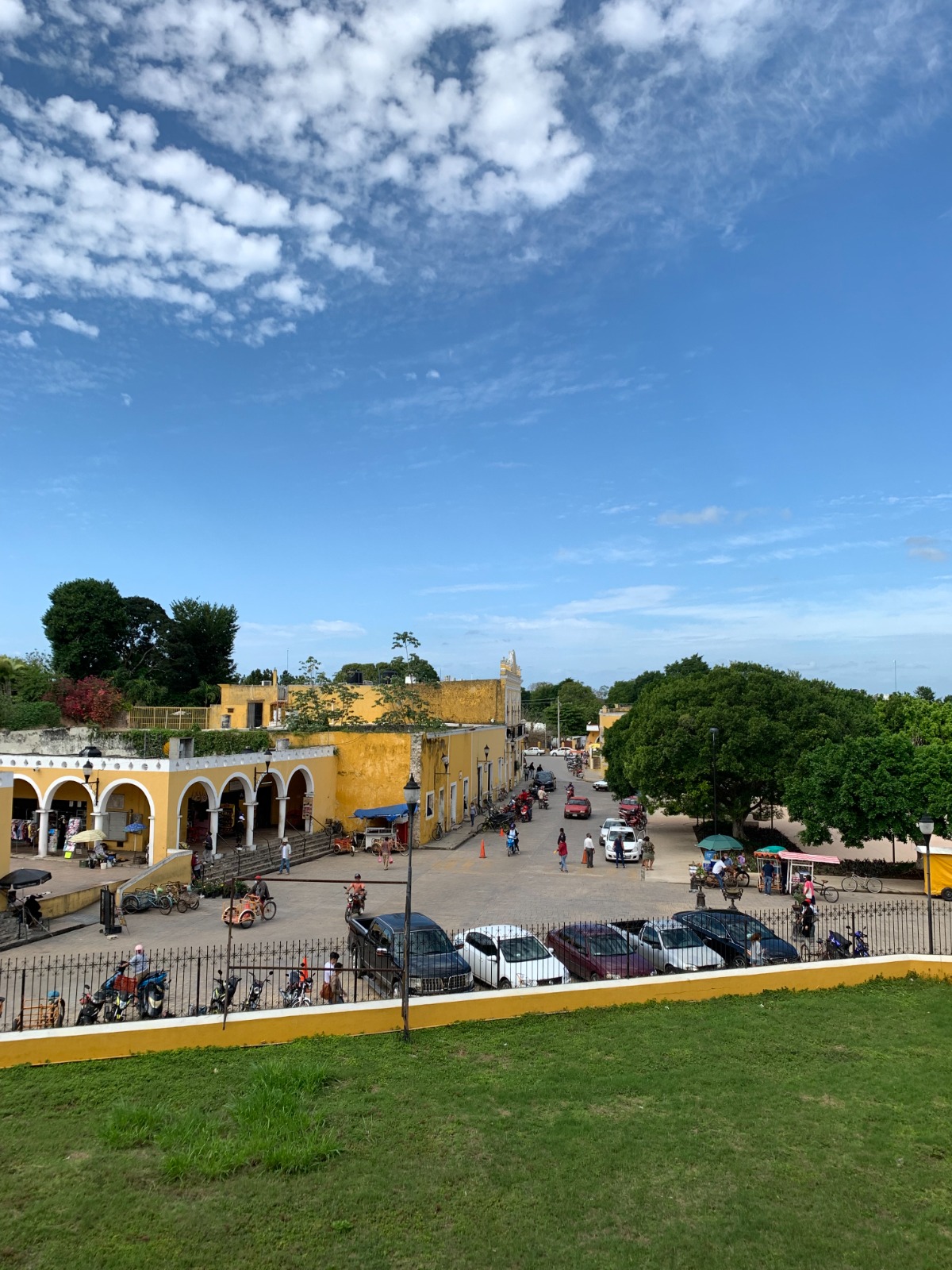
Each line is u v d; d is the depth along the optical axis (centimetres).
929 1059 1242
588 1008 1434
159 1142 944
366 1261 754
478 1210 834
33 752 4262
